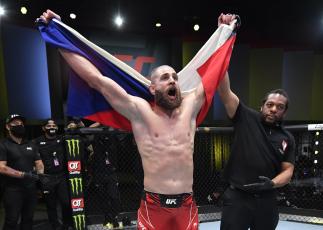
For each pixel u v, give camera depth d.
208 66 1.99
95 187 4.48
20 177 3.14
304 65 6.84
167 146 1.66
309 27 6.13
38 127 5.59
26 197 3.30
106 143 4.04
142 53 6.25
